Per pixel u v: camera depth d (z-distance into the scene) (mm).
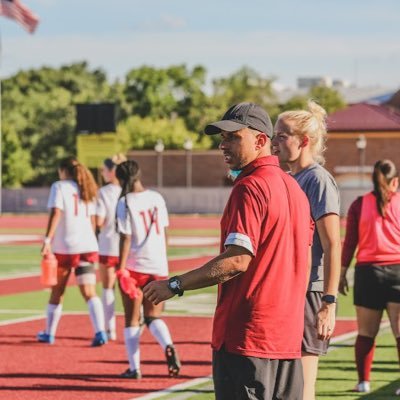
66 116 164875
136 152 133250
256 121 9000
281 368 8938
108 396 15391
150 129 161875
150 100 179375
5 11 70188
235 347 8750
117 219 16672
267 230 8781
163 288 8789
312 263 11266
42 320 24297
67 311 26094
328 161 128500
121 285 16281
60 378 16828
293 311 8898
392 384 16281
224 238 8914
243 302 8758
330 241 10891
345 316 25266
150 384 16359
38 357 18891
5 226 80062
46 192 113312
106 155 94438
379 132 127062
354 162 127812
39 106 165875
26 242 57844
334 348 19859
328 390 15727
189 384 16344
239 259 8617
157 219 16844
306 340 11164
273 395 8938
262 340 8734
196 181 131875
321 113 11625
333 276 10844
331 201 10984
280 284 8797
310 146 11406
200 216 106938
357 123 128125
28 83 183500
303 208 9102
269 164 9008
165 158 132750
